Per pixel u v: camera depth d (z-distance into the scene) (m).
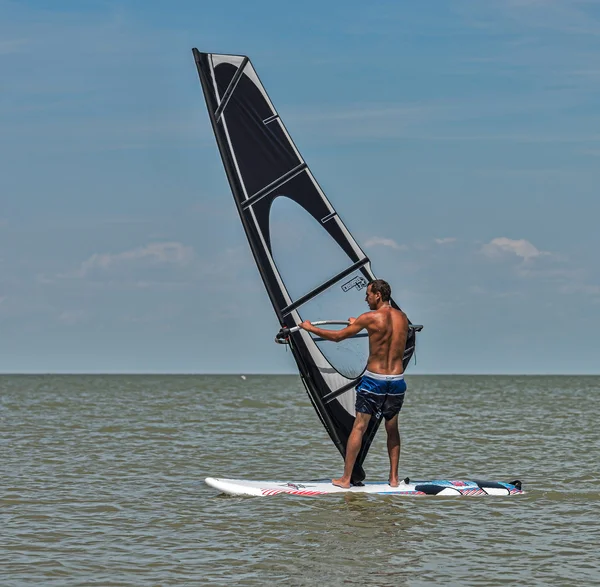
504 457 24.08
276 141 17.34
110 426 34.06
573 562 12.14
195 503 16.38
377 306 16.72
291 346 17.20
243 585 11.00
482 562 12.12
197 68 17.16
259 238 17.23
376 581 11.19
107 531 13.99
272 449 25.89
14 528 14.21
